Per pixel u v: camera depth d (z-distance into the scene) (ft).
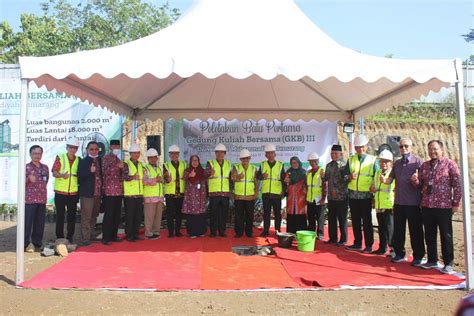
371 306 14.79
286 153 35.70
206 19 21.91
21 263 17.42
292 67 18.21
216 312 14.17
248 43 20.11
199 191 28.40
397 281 17.71
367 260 21.63
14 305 14.83
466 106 58.70
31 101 37.81
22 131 17.88
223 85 30.78
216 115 34.14
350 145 33.45
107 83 25.09
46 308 14.52
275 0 23.24
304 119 34.01
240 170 28.37
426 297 15.80
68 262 20.97
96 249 24.16
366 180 23.41
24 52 75.66
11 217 37.37
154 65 18.16
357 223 23.99
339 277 18.29
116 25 81.51
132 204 26.61
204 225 28.96
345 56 19.51
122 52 18.84
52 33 75.97
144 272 19.13
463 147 17.49
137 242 26.48
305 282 17.56
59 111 37.73
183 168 29.07
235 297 15.79
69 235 26.05
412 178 19.81
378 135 51.83
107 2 80.89
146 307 14.65
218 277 18.38
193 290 16.58
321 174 27.40
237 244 25.94
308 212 27.96
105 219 25.70
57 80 20.90
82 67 17.92
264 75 18.16
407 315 13.96
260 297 15.80
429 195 19.17
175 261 21.29
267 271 19.47
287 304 14.99
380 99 27.45
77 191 25.98
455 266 20.80
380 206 22.66
